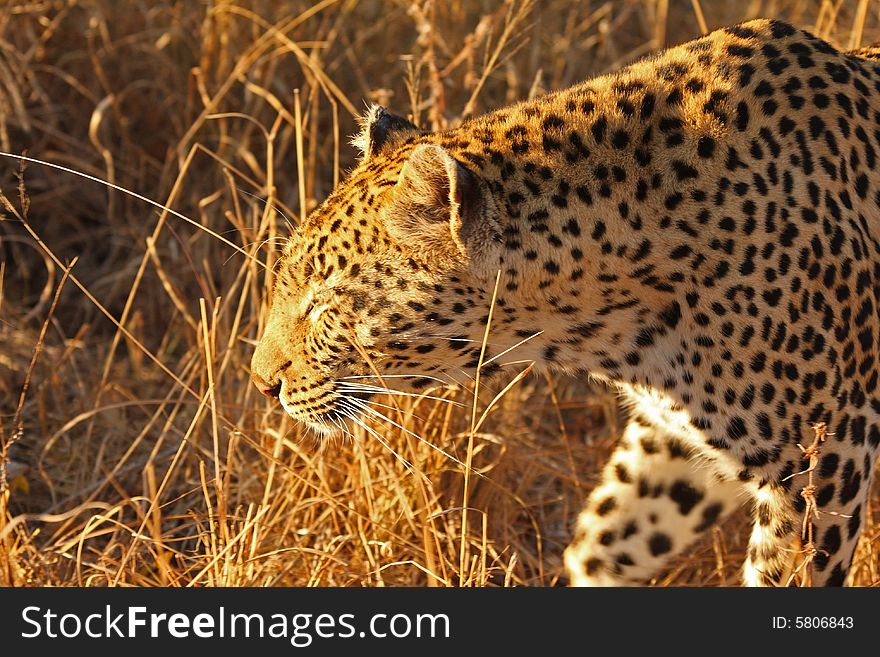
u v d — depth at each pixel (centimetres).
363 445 734
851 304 605
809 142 606
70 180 1053
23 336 931
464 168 571
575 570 695
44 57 1099
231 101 1064
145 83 1067
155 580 668
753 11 1198
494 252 588
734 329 596
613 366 633
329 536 722
